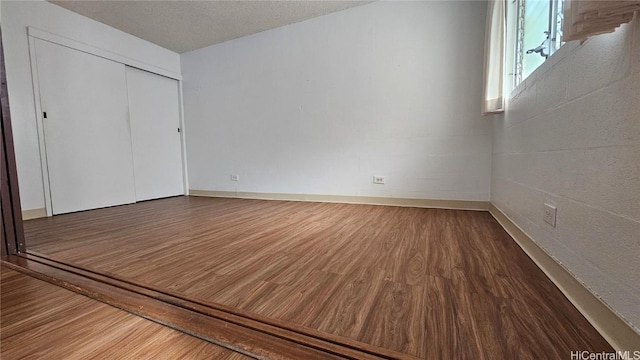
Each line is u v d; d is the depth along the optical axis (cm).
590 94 102
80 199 347
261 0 329
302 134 396
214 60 449
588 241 102
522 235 183
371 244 197
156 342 94
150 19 362
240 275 147
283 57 398
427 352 85
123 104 396
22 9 297
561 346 86
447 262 160
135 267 161
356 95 358
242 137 441
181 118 486
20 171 297
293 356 84
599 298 94
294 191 409
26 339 97
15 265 166
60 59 328
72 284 139
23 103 299
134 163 414
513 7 226
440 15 312
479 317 103
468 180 314
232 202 406
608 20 78
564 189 122
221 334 96
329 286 132
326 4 341
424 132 328
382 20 337
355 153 365
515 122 203
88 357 87
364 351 86
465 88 308
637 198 77
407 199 342
